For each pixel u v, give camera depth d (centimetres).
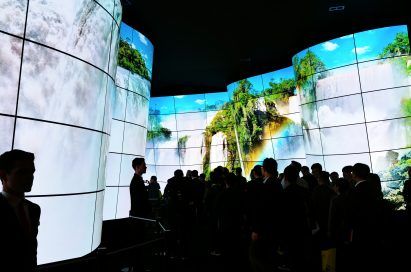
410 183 836
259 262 538
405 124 1303
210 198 991
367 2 1234
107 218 1117
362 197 567
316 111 1533
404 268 615
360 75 1388
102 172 671
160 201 1335
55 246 521
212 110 2627
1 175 254
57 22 545
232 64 2006
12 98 478
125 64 1267
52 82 532
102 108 658
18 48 489
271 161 570
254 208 538
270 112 2161
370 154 1352
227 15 1318
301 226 525
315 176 820
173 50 1695
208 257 874
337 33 1484
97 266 356
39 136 509
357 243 559
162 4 1200
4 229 233
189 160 2647
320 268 525
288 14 1322
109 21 684
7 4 481
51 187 522
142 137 1371
